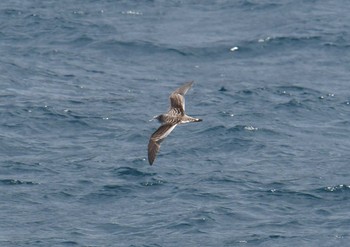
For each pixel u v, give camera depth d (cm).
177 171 3978
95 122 4653
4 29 6397
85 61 5866
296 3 6981
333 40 6119
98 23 6606
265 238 3369
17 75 5438
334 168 4034
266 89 5212
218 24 6606
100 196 3744
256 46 6094
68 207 3653
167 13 6881
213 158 4150
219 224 3484
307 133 4522
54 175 3941
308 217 3553
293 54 5953
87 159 4134
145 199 3722
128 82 5459
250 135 4425
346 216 3556
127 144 4359
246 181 3878
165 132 1900
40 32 6369
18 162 4078
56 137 4462
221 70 5722
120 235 3412
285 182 3866
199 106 4912
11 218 3550
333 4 7012
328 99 5038
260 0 7075
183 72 5706
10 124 4559
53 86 5281
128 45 6141
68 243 3347
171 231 3425
